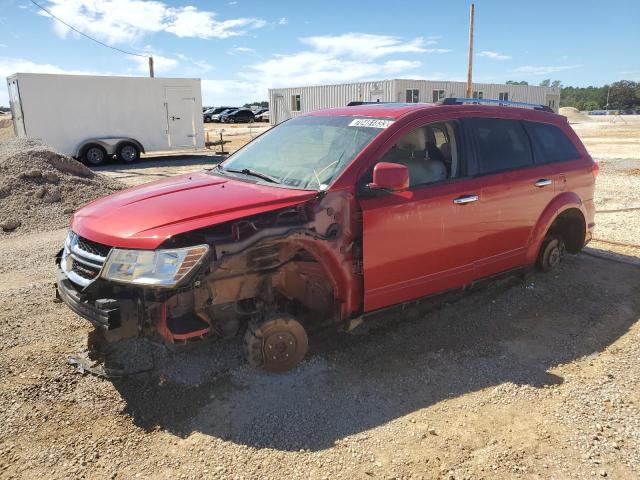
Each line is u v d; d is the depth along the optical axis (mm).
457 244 4281
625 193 10602
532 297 5090
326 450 2984
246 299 3611
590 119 59688
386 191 3775
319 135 4309
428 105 4387
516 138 4898
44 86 18250
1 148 11828
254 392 3518
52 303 4906
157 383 3607
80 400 3416
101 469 2840
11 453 2939
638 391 3525
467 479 2754
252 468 2846
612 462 2871
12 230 8484
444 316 4703
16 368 3746
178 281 3047
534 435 3102
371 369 3822
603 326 4520
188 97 21203
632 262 6051
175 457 2930
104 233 3275
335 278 3729
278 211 3410
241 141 29609
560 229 5734
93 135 19406
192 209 3324
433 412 3330
